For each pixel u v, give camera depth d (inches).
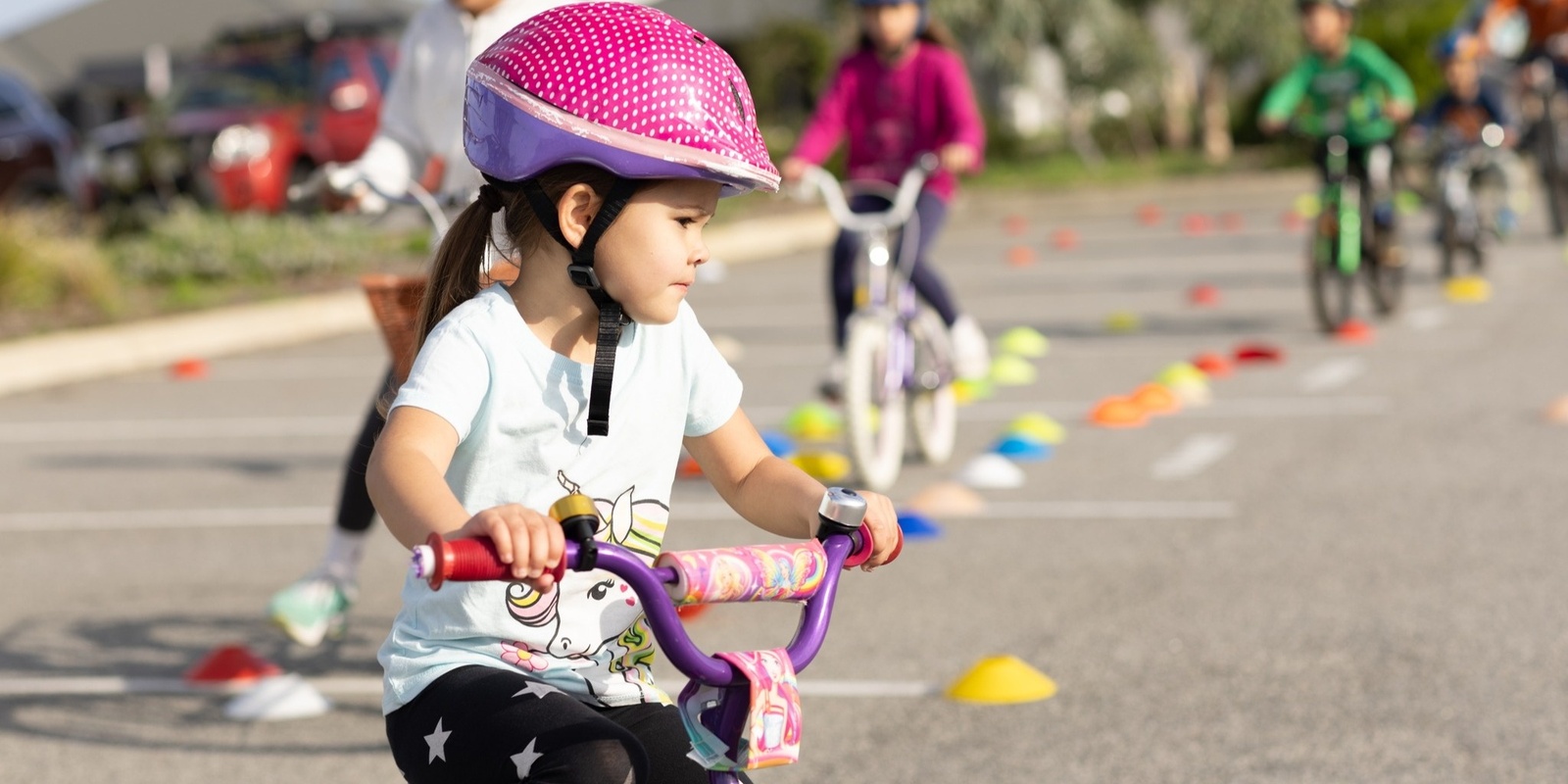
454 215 245.3
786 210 1122.7
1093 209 1192.2
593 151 117.3
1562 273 678.5
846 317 386.6
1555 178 789.9
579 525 106.5
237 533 354.0
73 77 1610.5
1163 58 1453.0
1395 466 365.1
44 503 392.5
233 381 580.7
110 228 924.6
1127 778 202.2
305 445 455.5
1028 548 312.8
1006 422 445.1
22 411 534.9
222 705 245.1
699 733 115.9
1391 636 251.4
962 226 1102.4
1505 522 313.4
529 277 127.3
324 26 1027.9
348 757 222.4
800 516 129.7
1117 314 640.4
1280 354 515.8
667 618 110.6
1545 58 784.3
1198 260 815.1
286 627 246.1
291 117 963.3
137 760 223.0
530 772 115.0
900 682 241.6
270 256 794.8
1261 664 241.3
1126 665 243.8
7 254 703.1
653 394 130.9
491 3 245.6
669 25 121.5
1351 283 556.1
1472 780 196.9
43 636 282.4
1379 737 211.5
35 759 223.9
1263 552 301.9
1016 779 203.2
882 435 371.2
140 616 293.0
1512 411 416.5
